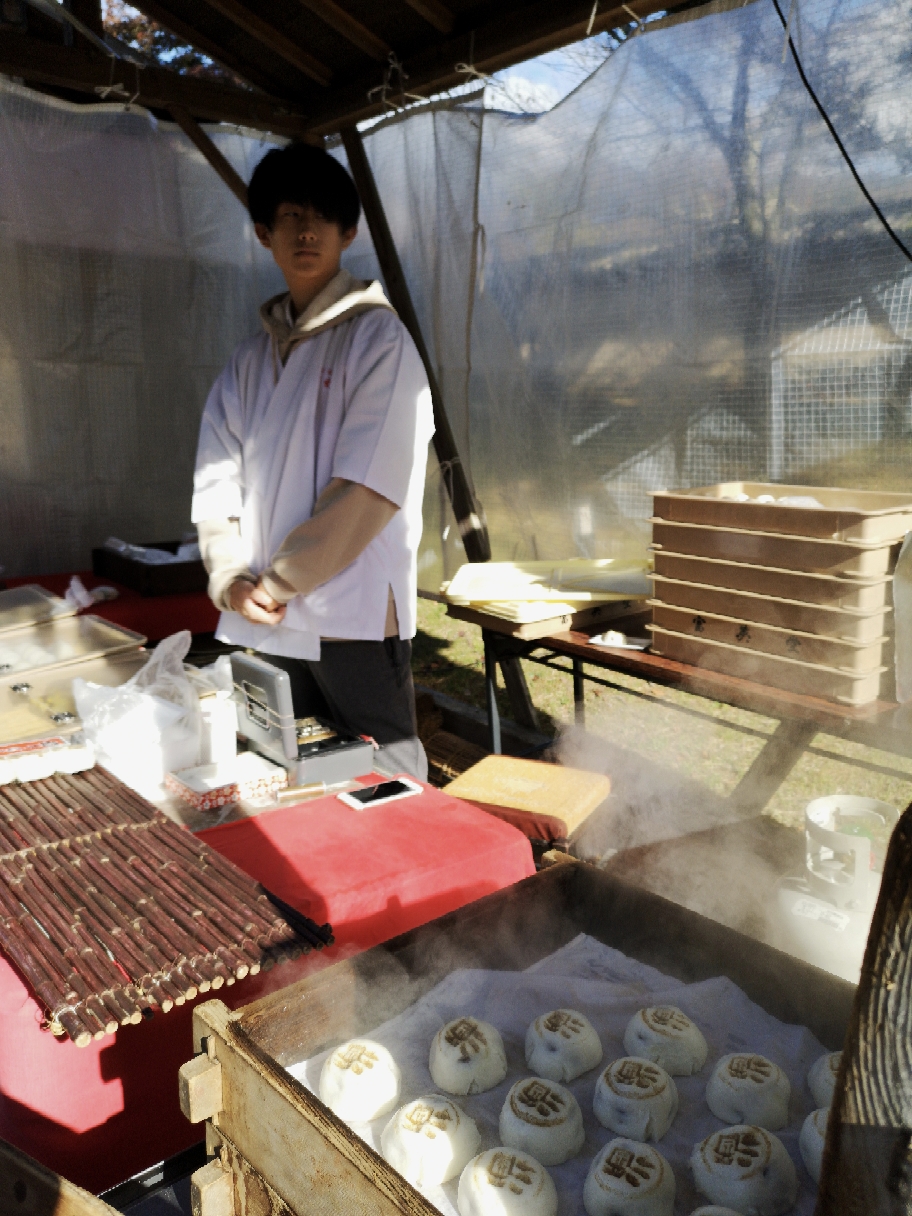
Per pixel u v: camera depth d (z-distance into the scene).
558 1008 1.18
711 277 3.04
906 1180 0.60
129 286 4.62
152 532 4.89
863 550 2.03
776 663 2.25
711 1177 0.91
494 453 3.97
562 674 4.79
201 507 2.40
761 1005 1.16
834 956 1.67
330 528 2.10
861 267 2.65
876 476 2.72
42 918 1.26
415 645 5.41
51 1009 1.07
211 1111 1.01
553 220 3.49
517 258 3.67
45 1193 1.06
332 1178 0.85
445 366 4.07
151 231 4.63
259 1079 0.93
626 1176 0.91
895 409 2.64
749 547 2.26
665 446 3.31
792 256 2.81
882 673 2.15
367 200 4.02
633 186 3.20
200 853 1.44
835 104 2.61
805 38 2.63
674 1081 1.08
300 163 2.11
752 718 3.96
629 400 3.40
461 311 3.96
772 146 2.78
